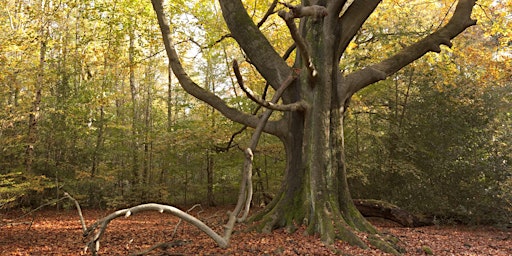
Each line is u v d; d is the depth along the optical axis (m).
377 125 14.79
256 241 6.83
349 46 13.72
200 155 19.89
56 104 17.34
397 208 10.96
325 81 8.02
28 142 15.33
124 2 14.24
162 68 23.41
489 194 11.20
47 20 15.12
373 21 14.46
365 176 12.80
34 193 16.83
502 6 12.48
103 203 18.88
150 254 6.14
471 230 10.52
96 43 17.98
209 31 14.39
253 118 8.84
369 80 8.88
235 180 21.28
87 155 18.27
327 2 8.45
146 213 17.20
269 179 18.19
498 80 13.78
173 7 13.84
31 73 14.80
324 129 7.88
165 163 20.11
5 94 14.71
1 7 16.72
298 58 8.67
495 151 12.11
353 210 7.82
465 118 12.66
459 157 12.38
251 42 8.84
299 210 7.79
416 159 13.11
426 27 14.75
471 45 14.62
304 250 6.18
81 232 9.83
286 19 4.91
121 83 25.98
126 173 19.47
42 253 6.85
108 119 19.02
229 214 4.63
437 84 13.18
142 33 13.87
